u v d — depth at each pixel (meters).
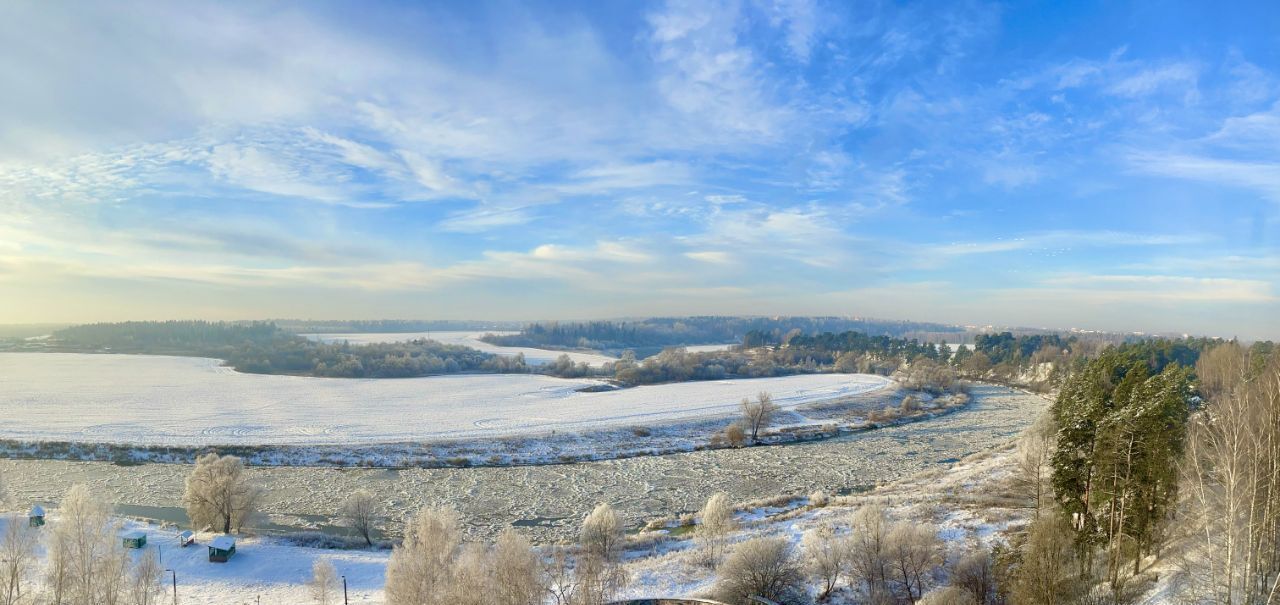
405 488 79.62
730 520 55.88
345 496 75.88
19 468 86.75
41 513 57.91
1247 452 31.92
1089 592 30.45
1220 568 30.56
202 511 59.62
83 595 39.69
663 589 45.47
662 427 115.56
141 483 80.12
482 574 40.41
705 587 45.31
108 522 58.91
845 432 117.81
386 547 58.06
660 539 58.53
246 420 118.25
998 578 37.12
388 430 110.06
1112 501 36.06
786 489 79.88
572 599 42.38
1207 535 31.61
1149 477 34.97
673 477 85.56
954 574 39.12
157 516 67.94
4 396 145.88
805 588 44.12
